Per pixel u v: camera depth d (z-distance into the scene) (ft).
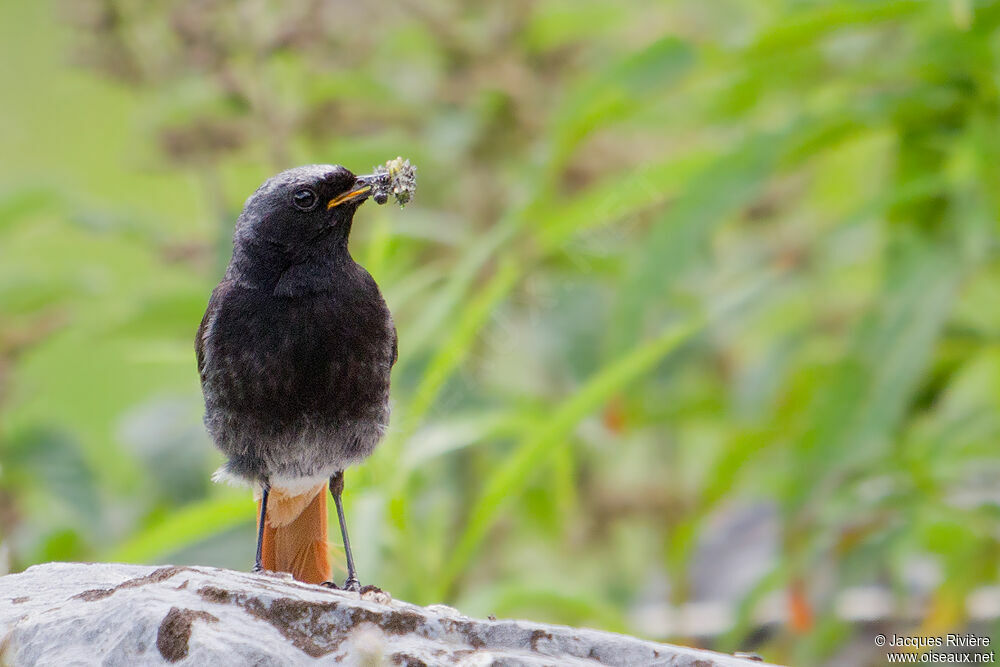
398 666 18.66
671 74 33.86
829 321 39.73
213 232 37.60
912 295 31.45
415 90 40.42
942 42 32.22
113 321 37.99
